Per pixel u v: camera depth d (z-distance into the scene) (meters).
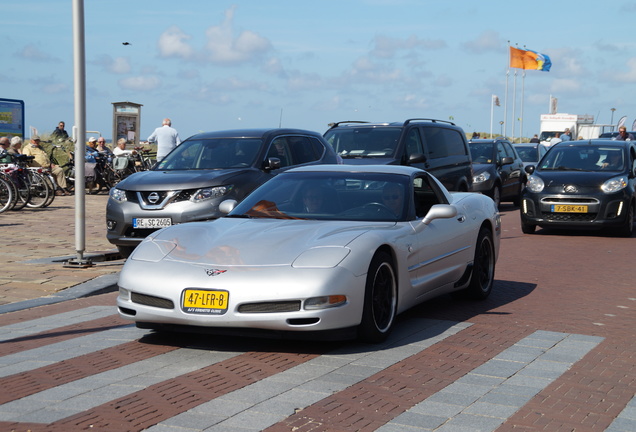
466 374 5.27
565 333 6.60
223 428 4.14
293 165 11.95
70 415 4.34
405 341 6.18
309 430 4.14
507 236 14.99
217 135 12.00
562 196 14.70
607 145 15.92
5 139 17.92
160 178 10.65
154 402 4.57
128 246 10.66
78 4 9.46
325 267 5.62
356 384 4.98
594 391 4.94
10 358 5.59
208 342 6.07
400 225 6.57
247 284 5.53
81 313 7.22
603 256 12.06
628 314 7.56
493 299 8.25
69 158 22.42
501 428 4.22
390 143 14.87
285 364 5.45
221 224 6.52
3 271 9.27
